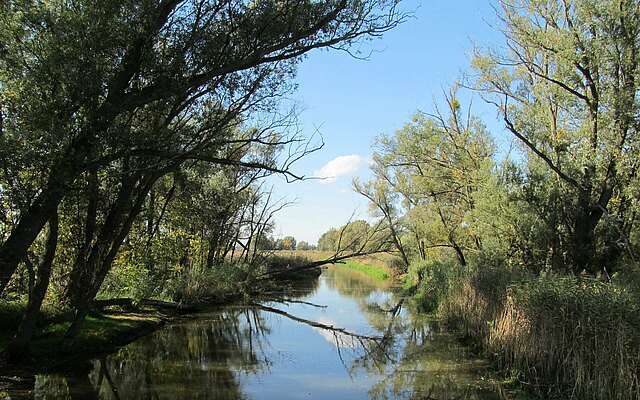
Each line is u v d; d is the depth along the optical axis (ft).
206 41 41.98
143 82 42.55
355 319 84.38
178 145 43.86
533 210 65.92
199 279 93.45
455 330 68.49
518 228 69.10
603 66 56.44
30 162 34.73
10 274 36.06
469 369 48.39
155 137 41.68
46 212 37.06
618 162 54.24
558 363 37.96
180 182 66.64
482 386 42.63
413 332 70.85
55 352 47.91
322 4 43.50
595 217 60.90
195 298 90.43
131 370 48.08
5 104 37.27
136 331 64.69
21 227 36.45
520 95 67.26
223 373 48.49
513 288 47.44
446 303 78.59
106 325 61.00
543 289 41.68
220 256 123.03
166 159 42.32
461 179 96.37
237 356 56.49
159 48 41.29
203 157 43.68
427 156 103.30
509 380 42.91
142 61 39.75
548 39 59.93
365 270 242.37
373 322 80.94
